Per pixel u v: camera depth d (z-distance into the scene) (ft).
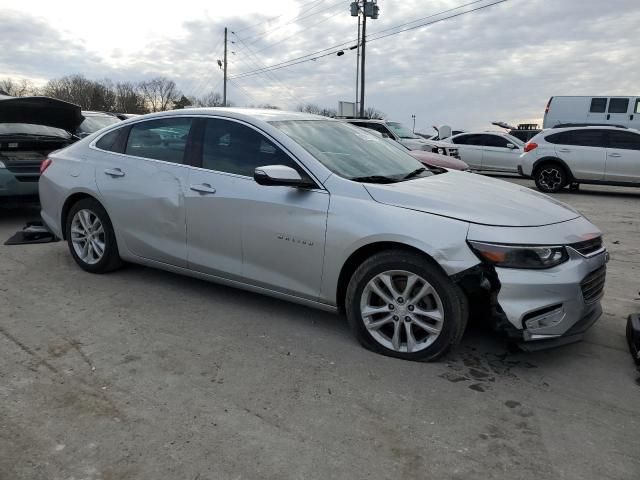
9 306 14.39
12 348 11.98
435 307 11.37
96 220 16.76
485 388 10.69
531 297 10.63
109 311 14.19
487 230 10.80
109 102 273.13
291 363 11.56
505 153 55.16
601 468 8.38
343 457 8.54
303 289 12.78
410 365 11.56
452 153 49.37
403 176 13.57
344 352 12.12
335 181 12.35
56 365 11.27
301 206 12.43
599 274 11.87
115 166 15.99
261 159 13.39
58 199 17.43
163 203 14.75
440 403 10.11
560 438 9.11
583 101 73.72
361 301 12.02
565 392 10.61
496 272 10.64
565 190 47.93
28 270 17.46
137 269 17.70
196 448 8.68
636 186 42.22
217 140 14.24
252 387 10.56
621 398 10.43
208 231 14.01
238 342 12.53
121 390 10.35
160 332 12.98
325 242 12.14
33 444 8.70
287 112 15.21
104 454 8.50
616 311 15.03
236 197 13.38
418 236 11.07
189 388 10.48
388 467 8.32
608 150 42.60
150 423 9.32
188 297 15.30
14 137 23.34
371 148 14.89
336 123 15.69
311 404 10.00
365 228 11.62
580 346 12.69
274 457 8.50
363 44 91.66
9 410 9.61
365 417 9.61
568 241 11.10
